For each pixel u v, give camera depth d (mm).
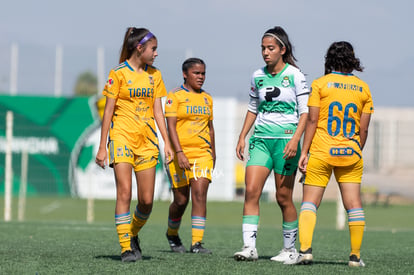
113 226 43250
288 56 24047
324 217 74812
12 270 19766
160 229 41562
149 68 23547
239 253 23219
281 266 21516
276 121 24031
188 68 28547
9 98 88375
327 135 22172
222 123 79062
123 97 22828
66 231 37688
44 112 88125
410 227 60875
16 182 87875
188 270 20125
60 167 87500
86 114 88000
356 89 22156
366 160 117688
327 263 23109
